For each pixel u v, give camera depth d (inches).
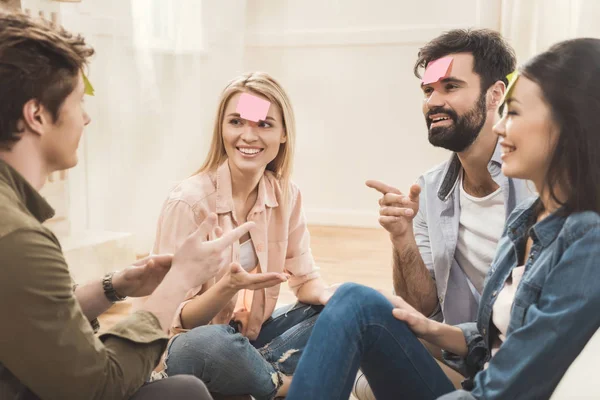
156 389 37.7
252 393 57.0
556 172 38.2
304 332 64.2
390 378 45.3
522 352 36.6
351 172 159.3
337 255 129.9
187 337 54.9
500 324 44.5
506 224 47.9
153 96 123.3
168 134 127.0
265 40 159.9
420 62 64.8
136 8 119.3
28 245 31.8
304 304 67.2
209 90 133.5
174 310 39.6
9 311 31.3
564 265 36.3
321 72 157.5
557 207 39.7
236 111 59.2
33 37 34.4
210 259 41.1
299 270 67.2
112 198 121.6
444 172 63.7
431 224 63.0
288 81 160.6
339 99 157.2
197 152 131.0
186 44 127.0
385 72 152.4
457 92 58.9
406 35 148.6
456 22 145.6
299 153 163.0
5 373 34.5
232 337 55.3
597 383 33.1
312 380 40.1
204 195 60.4
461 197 62.2
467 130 59.2
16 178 34.8
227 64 136.7
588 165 37.0
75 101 36.7
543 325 36.0
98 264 102.9
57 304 32.5
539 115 38.4
